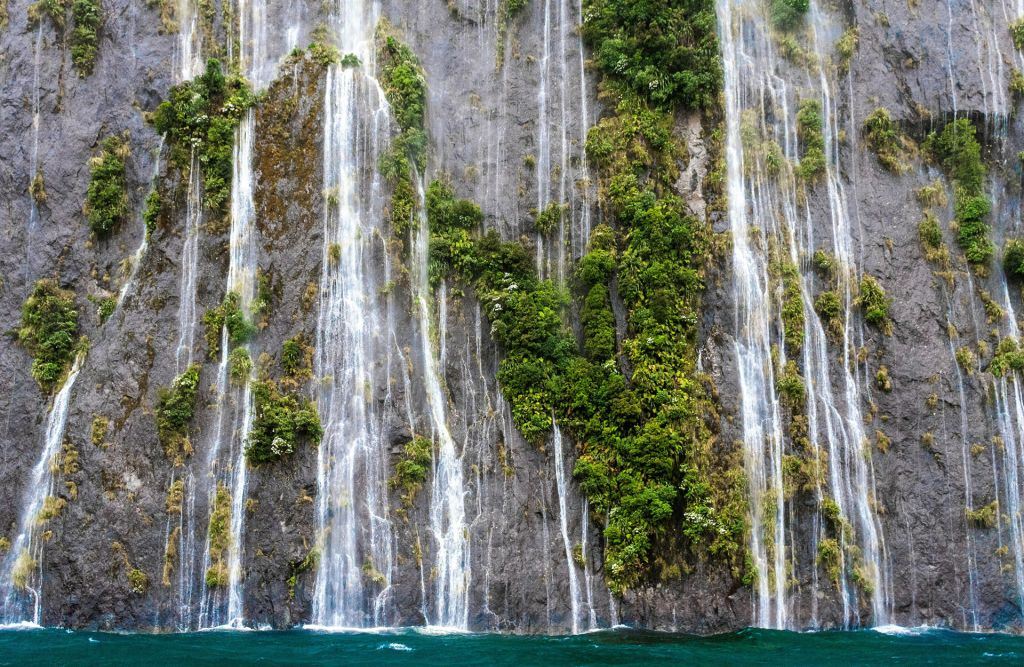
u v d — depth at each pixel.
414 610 23.92
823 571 24.45
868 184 28.64
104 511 24.12
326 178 27.62
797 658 20.56
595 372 25.88
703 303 26.80
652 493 24.25
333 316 26.36
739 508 24.50
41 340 26.52
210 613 23.56
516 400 25.91
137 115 28.89
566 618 23.80
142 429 24.94
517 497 25.02
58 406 25.75
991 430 26.08
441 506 24.98
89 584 23.61
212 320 26.14
